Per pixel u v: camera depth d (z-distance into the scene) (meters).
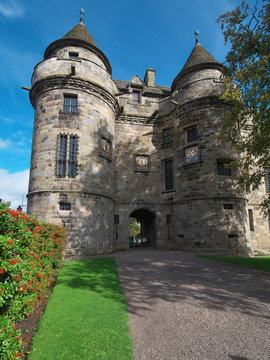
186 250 18.05
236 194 17.78
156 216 20.92
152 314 5.13
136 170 21.28
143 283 7.71
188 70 21.52
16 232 4.25
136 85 24.80
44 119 16.19
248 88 12.27
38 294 5.88
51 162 15.38
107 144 18.17
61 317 4.82
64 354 3.47
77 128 16.03
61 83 16.38
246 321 4.78
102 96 17.81
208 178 17.86
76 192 15.20
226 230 17.05
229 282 7.89
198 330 4.39
